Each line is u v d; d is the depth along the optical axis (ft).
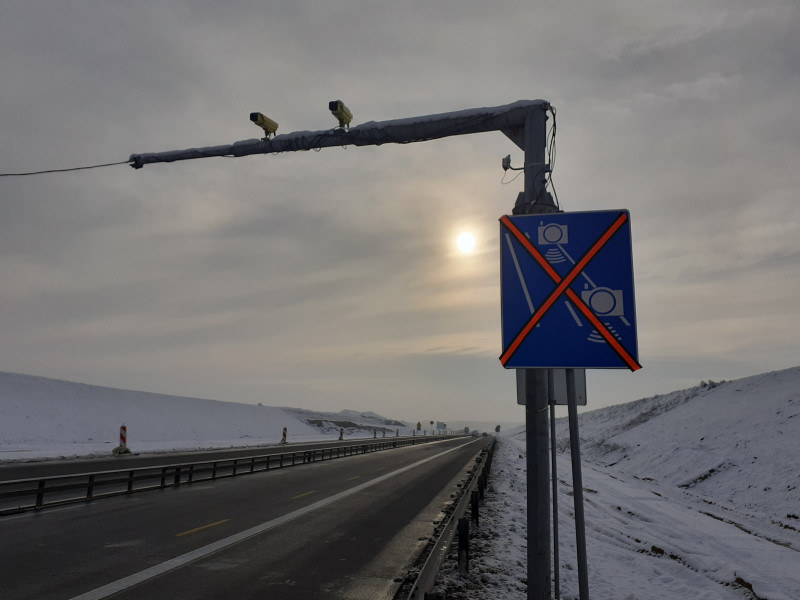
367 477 69.82
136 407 165.17
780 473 74.79
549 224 13.58
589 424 232.32
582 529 12.45
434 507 45.73
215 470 66.08
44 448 93.20
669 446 116.37
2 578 22.67
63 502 43.68
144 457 87.20
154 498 48.16
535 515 13.75
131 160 26.66
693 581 29.40
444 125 19.08
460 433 399.24
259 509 42.88
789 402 109.09
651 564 32.12
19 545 28.81
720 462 90.53
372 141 21.27
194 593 21.42
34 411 122.21
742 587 28.09
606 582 26.96
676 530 47.62
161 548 28.91
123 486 55.06
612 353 12.67
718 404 139.64
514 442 212.64
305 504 45.93
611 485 79.46
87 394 154.30
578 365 12.79
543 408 14.16
